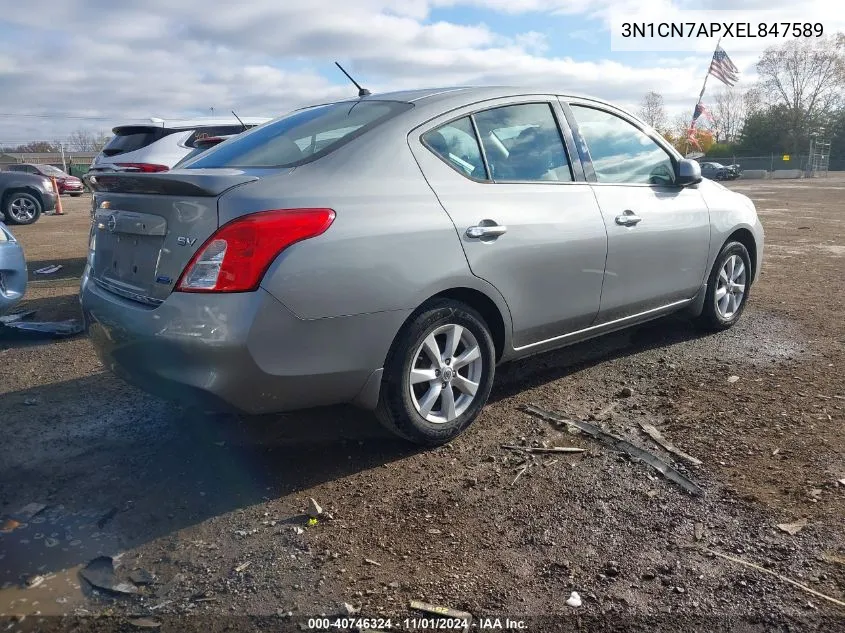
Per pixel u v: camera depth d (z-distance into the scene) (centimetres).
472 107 376
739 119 8162
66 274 888
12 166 3475
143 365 305
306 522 288
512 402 411
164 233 299
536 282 378
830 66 6862
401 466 335
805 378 440
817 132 6888
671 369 462
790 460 330
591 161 426
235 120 960
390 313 316
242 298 282
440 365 345
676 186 482
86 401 425
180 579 253
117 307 314
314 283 293
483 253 349
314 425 382
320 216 298
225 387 288
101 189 345
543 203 383
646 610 232
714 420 378
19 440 369
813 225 1436
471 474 327
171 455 350
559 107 420
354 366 311
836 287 734
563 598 239
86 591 247
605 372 459
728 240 537
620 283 431
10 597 244
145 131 929
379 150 334
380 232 312
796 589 240
